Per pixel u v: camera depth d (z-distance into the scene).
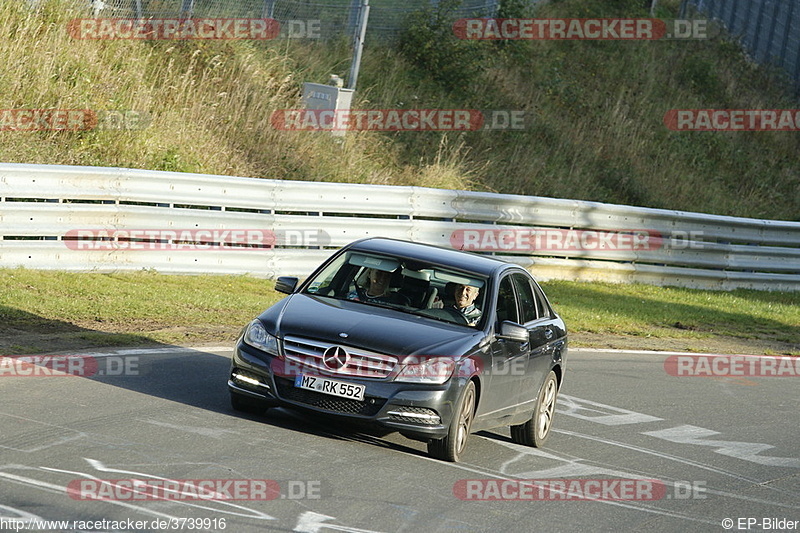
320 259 41.38
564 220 51.12
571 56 78.31
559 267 50.75
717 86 83.25
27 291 30.81
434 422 19.30
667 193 69.12
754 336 46.31
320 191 41.81
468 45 66.62
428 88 64.62
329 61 61.50
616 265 53.00
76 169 34.50
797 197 76.81
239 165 49.50
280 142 51.94
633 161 70.44
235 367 20.28
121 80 50.09
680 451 24.86
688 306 50.53
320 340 19.56
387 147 58.16
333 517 15.06
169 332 29.16
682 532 17.66
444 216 46.25
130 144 45.50
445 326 20.94
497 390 21.30
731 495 21.08
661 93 79.25
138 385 22.41
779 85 89.56
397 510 16.02
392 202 44.41
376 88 61.75
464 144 62.50
